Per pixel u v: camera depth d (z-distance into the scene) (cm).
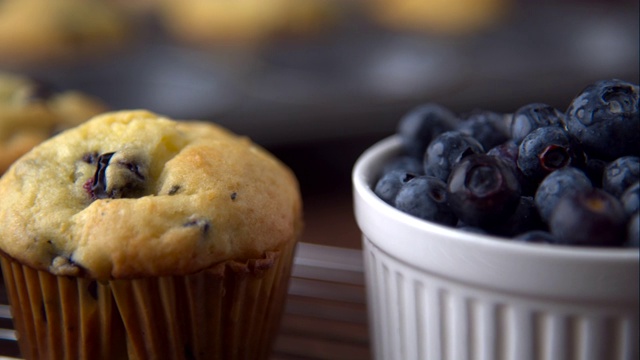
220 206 28
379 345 29
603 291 24
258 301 29
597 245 25
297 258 37
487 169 26
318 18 68
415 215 27
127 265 27
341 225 48
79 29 62
